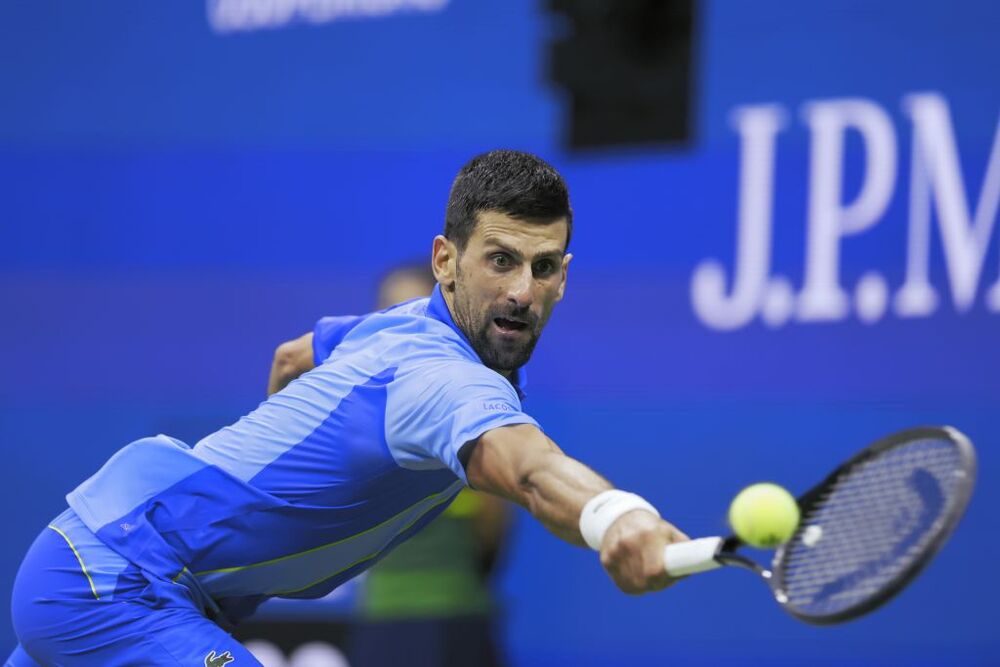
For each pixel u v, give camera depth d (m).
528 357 11.72
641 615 27.70
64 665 12.36
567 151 25.39
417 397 10.79
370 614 21.31
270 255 32.09
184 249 32.78
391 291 21.69
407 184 31.27
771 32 28.42
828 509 10.66
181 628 12.01
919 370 26.70
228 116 32.66
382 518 12.14
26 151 34.00
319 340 13.78
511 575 28.44
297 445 11.80
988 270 26.25
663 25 24.81
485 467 10.17
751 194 28.33
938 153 26.89
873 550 10.19
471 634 21.12
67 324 33.28
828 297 27.52
